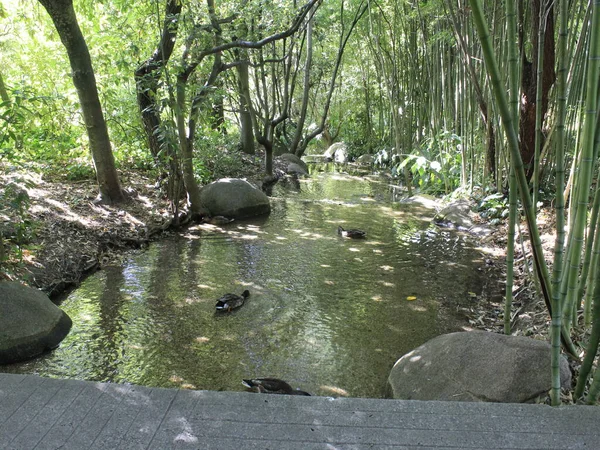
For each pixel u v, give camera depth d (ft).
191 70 20.57
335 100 53.72
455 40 23.30
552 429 6.11
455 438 5.93
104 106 23.81
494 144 22.74
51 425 6.09
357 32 39.65
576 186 9.79
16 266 13.14
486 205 21.97
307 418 6.25
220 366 10.27
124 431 6.00
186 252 17.54
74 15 18.08
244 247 18.28
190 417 6.26
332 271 15.85
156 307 12.97
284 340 11.39
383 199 27.89
